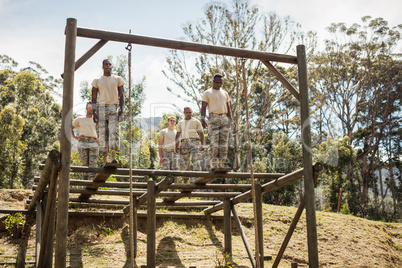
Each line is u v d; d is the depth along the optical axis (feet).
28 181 99.60
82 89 81.25
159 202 31.53
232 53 20.75
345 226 38.81
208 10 71.20
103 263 25.31
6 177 79.20
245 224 36.52
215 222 35.58
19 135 86.63
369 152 115.75
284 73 91.25
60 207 16.80
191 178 25.30
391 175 116.06
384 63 115.75
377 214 78.38
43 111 132.67
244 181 54.29
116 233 31.19
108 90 21.62
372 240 36.86
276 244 33.01
